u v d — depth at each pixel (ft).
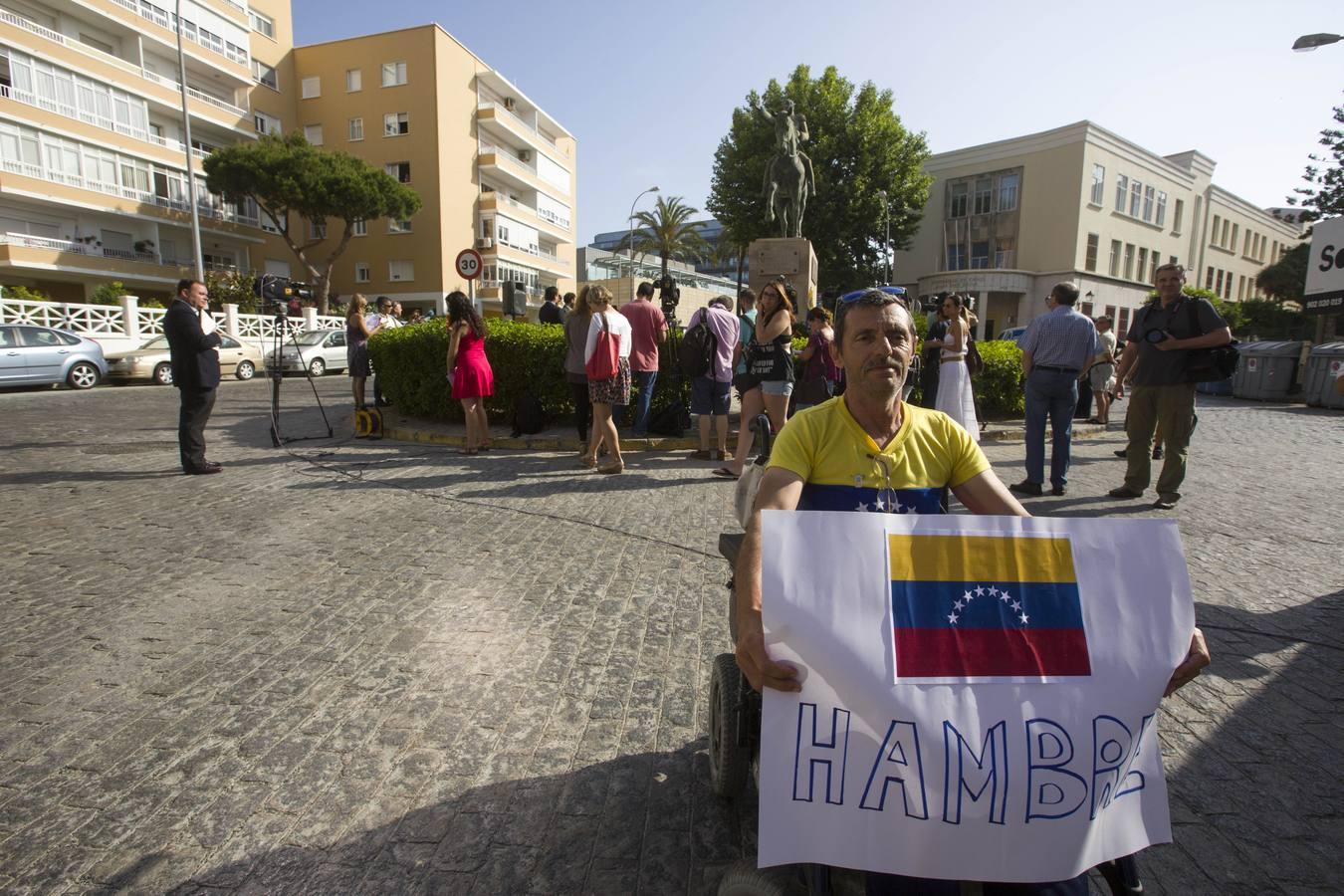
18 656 11.12
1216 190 168.35
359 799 7.89
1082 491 21.63
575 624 12.34
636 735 9.13
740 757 7.34
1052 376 20.47
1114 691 4.96
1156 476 23.81
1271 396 51.78
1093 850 4.85
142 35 112.16
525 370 31.27
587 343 23.44
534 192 171.83
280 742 8.95
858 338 6.08
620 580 14.33
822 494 6.17
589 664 10.95
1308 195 105.50
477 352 27.48
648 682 10.44
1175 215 156.25
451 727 9.29
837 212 109.81
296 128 141.90
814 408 6.44
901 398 6.50
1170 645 5.07
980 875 4.74
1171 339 18.75
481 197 148.77
